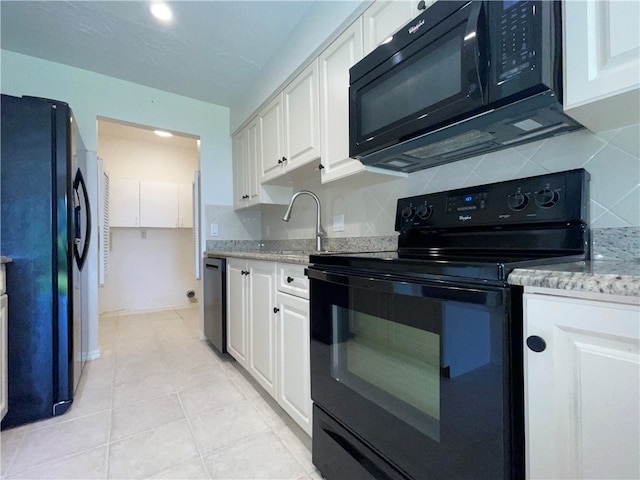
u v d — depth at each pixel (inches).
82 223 77.4
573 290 21.9
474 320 27.0
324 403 45.7
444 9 38.8
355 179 64.4
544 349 23.6
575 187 37.7
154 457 50.8
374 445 37.8
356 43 57.4
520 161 45.9
